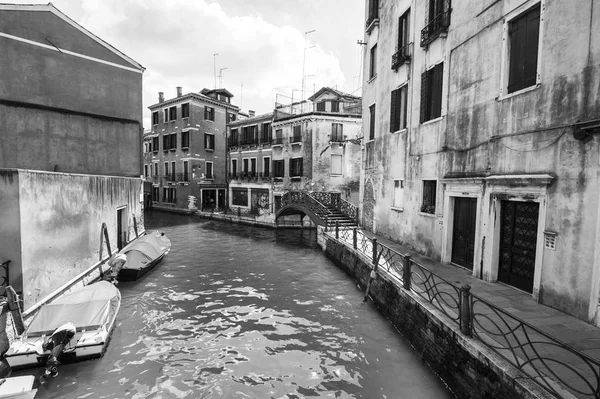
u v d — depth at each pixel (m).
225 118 38.38
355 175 25.55
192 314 9.06
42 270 8.09
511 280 7.25
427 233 10.40
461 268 8.85
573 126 5.53
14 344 6.20
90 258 11.02
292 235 22.78
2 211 7.10
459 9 8.73
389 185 13.31
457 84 8.84
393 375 5.98
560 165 5.84
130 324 8.41
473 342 4.87
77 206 10.06
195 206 35.19
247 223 28.00
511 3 6.92
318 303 9.78
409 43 11.46
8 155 12.20
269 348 7.19
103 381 6.03
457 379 5.15
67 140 13.64
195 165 35.16
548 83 6.07
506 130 7.10
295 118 25.89
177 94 37.34
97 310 7.20
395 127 12.71
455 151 8.91
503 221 7.43
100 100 15.06
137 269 11.84
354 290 10.93
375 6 14.93
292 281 12.05
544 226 6.15
